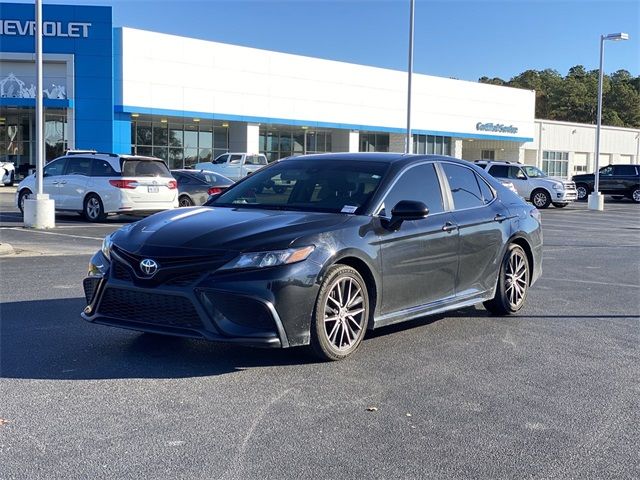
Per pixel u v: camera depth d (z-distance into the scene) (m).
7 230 15.24
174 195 18.27
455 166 7.18
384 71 47.50
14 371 5.28
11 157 37.84
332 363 5.65
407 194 6.38
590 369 5.74
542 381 5.39
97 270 5.53
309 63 43.56
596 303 8.56
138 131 39.06
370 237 5.75
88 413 4.46
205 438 4.11
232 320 5.06
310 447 4.02
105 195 17.38
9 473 3.61
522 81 116.50
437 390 5.10
